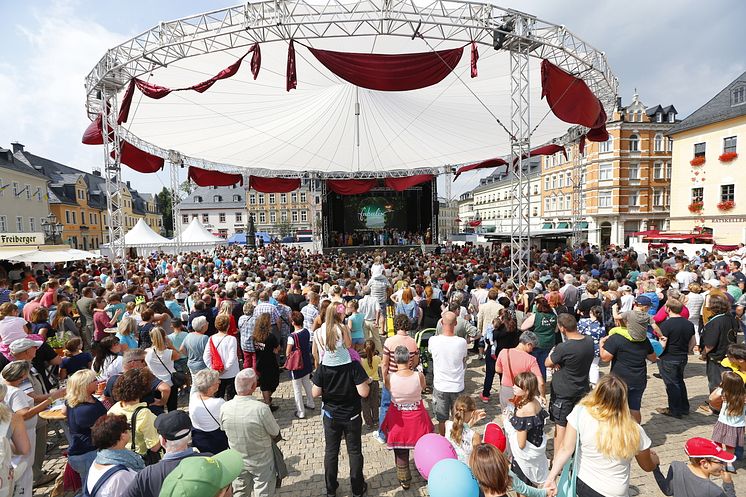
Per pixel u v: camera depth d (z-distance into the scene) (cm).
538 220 4562
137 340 554
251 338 551
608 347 407
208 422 328
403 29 961
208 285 941
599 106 992
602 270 1269
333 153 1925
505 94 1263
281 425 520
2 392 298
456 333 596
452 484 207
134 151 1409
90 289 802
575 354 367
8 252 1392
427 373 626
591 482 239
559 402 374
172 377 474
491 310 625
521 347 415
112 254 1104
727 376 342
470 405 310
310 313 652
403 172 2595
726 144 2444
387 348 416
